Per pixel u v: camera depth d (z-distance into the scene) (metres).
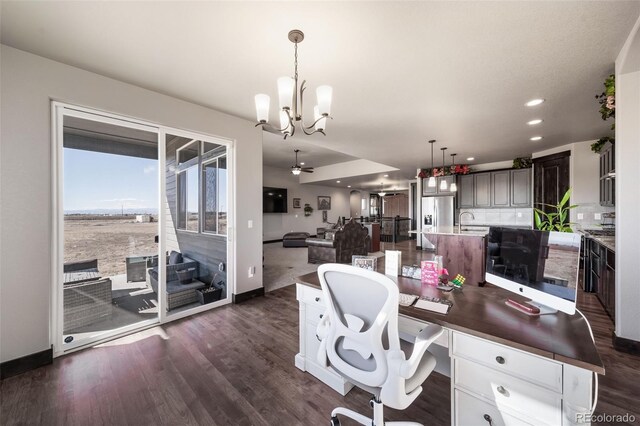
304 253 7.28
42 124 2.10
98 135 2.46
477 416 1.18
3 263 1.94
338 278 1.23
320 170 9.14
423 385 1.82
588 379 0.92
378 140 4.48
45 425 1.48
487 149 5.09
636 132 2.07
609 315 2.76
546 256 1.29
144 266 2.75
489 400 1.14
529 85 2.54
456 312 1.35
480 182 6.36
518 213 5.93
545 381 1.00
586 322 1.21
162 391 1.77
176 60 2.16
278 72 2.33
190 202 3.17
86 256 2.39
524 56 2.07
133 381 1.87
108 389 1.79
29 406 1.63
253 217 3.62
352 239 6.10
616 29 1.75
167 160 2.91
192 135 3.06
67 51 2.04
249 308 3.25
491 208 6.20
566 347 1.00
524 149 5.07
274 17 1.67
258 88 2.64
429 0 1.52
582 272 4.10
